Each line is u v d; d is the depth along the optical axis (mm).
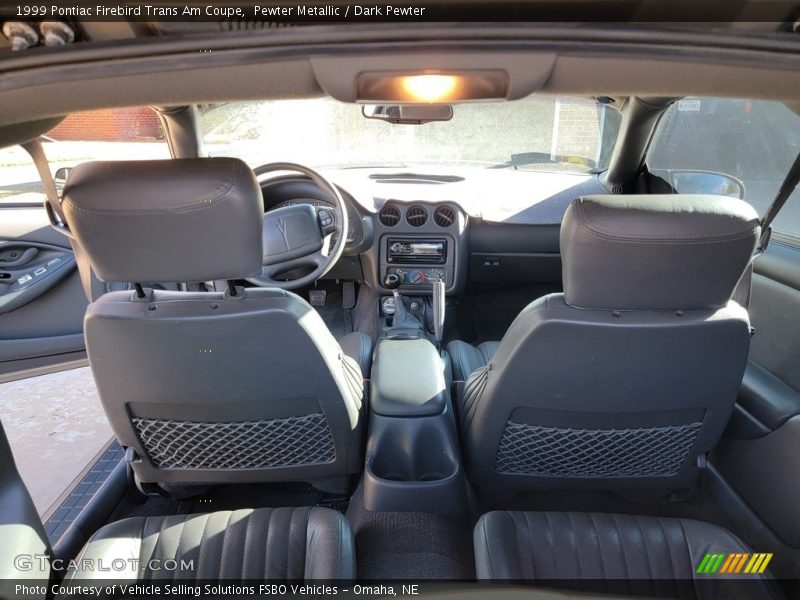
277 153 2844
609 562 1259
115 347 1152
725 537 1269
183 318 1093
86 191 938
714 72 673
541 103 2752
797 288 1609
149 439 1416
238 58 664
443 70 659
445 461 1571
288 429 1407
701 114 2154
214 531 1316
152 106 730
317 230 2006
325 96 718
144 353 1160
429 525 1579
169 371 1202
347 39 650
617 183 2639
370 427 1611
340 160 2951
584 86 692
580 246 972
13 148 942
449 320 2912
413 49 647
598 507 1813
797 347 1563
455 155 2949
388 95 689
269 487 1887
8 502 1104
